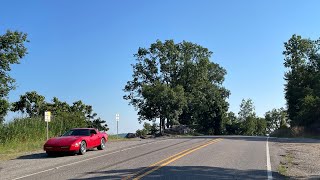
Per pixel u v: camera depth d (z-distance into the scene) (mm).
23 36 38906
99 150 22859
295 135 44562
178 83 76500
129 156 18641
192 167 14273
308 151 22188
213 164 15234
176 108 65312
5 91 38719
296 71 75375
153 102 65188
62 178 12227
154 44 76250
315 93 65250
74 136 21047
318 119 49812
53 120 33281
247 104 122625
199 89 78188
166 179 11656
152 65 76312
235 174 12789
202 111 79625
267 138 37188
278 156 18969
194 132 65188
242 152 20281
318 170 14281
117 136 39875
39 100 50312
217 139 32188
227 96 88812
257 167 14633
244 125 107188
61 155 20375
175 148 22500
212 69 85000
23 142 27375
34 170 14523
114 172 13203
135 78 76688
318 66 74500
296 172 13664
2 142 26391
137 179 11648
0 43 37812
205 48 79062
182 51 78562
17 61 38562
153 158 17359
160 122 68125
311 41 77188
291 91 73375
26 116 31453
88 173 13172
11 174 13680
